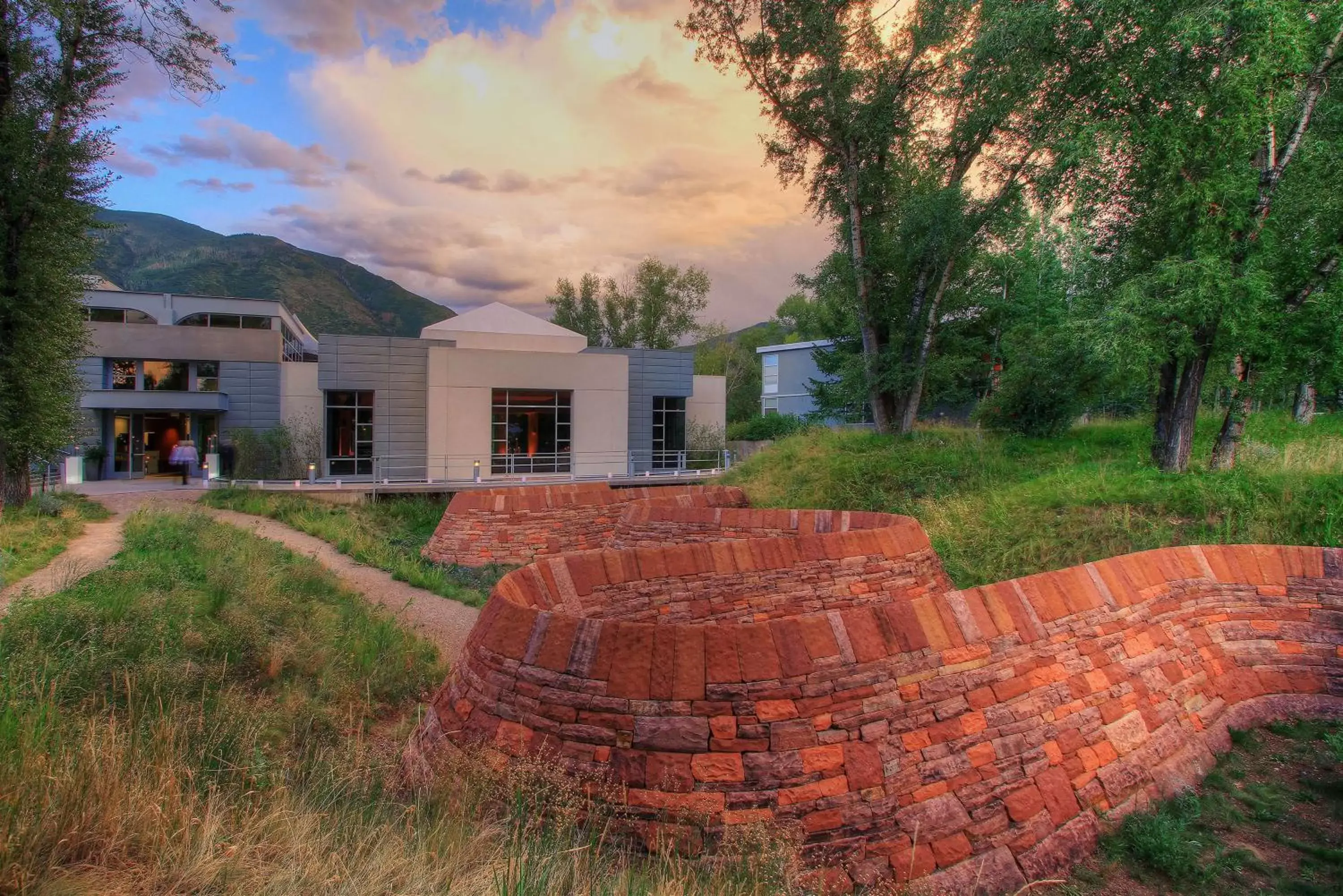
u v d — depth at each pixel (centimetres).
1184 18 962
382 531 1678
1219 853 372
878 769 335
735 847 304
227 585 761
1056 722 394
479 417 2692
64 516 1308
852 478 1461
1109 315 1051
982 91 1460
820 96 1730
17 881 225
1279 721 507
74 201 1362
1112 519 921
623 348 3509
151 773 317
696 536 945
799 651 342
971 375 2175
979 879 332
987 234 1675
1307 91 1021
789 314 6081
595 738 331
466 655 404
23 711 359
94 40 1370
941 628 380
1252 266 992
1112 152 1089
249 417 2786
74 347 1466
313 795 360
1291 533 799
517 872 263
